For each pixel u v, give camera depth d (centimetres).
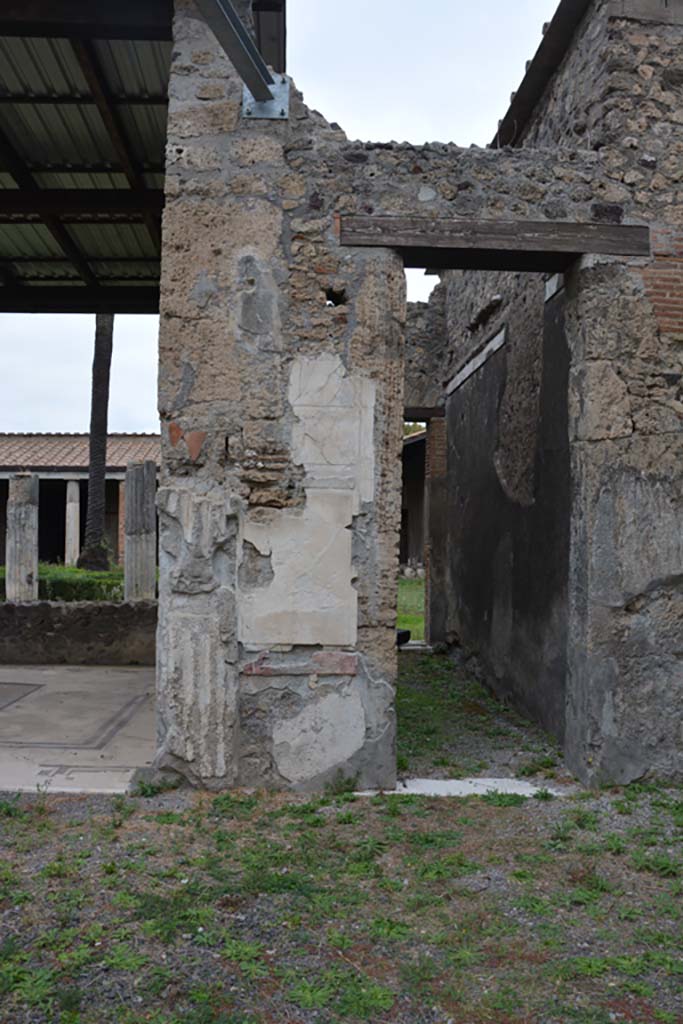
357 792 485
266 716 488
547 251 518
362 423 499
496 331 806
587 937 324
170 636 482
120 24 523
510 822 443
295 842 407
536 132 685
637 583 511
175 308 497
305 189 507
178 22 511
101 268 857
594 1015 271
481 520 859
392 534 499
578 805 471
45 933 312
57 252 823
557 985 289
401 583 2320
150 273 870
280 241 503
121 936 312
